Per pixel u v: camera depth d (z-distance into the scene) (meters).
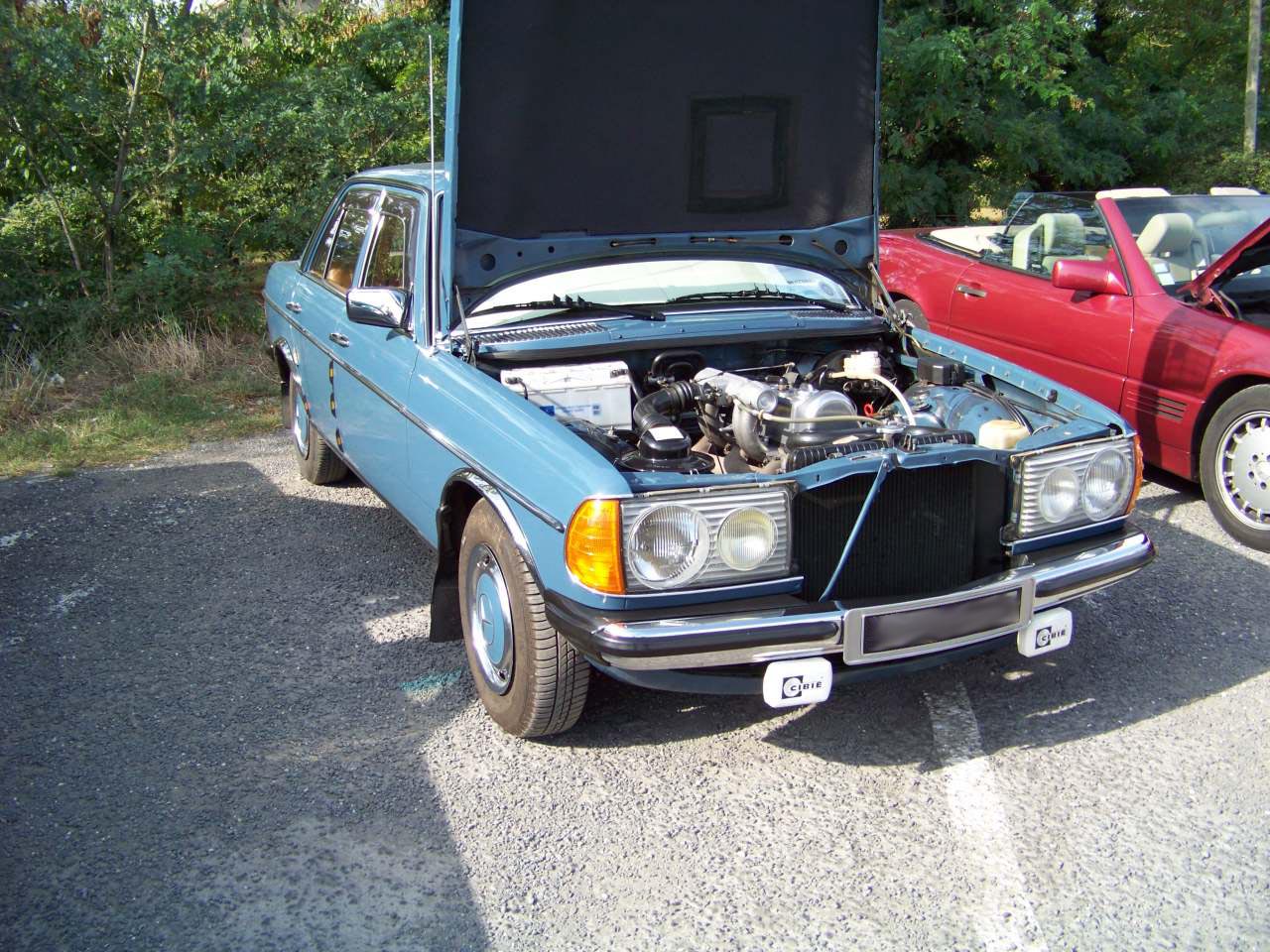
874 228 4.84
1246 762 3.61
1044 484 3.57
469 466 3.75
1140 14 15.45
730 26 4.14
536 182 4.15
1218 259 5.75
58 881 3.04
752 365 4.53
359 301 4.41
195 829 3.27
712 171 4.42
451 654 4.37
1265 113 15.83
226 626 4.58
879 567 3.48
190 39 9.30
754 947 2.81
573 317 4.37
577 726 3.86
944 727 3.85
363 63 11.13
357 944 2.82
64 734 3.77
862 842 3.23
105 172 9.50
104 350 8.48
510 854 3.18
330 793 3.45
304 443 6.23
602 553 3.10
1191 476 5.79
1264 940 2.82
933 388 4.24
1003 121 12.31
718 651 3.11
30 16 9.10
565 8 3.85
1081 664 4.26
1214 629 4.53
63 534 5.60
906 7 12.95
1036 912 2.93
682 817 3.35
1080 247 6.58
